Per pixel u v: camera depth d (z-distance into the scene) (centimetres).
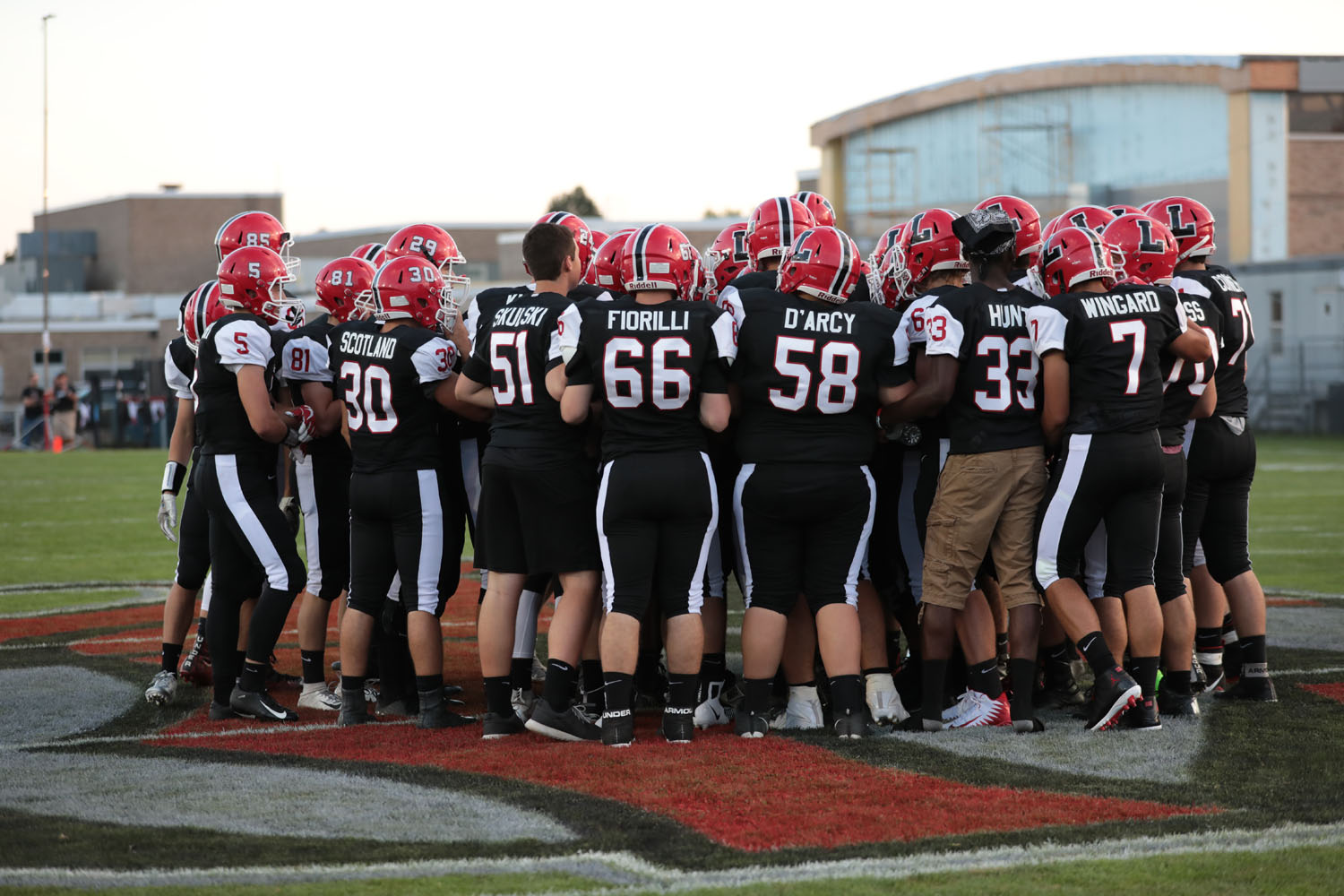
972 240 850
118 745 838
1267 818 656
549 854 612
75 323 7488
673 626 826
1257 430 5294
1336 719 873
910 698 955
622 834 639
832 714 895
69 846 626
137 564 1828
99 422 5372
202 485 913
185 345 989
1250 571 948
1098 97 6288
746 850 615
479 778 743
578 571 841
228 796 711
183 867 596
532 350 829
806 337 815
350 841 632
